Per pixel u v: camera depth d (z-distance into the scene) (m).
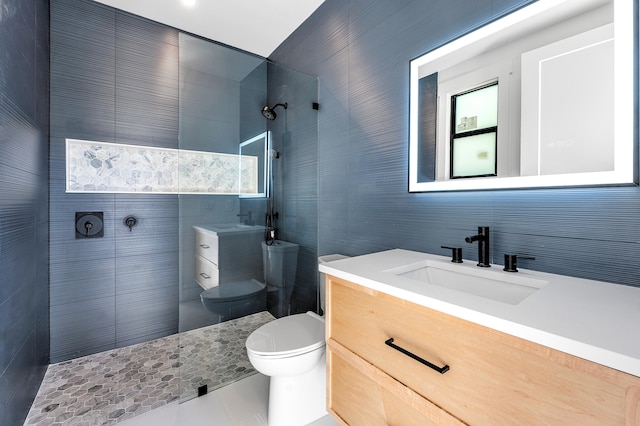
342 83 1.80
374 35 1.57
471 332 0.64
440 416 0.71
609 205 0.83
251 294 2.04
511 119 1.02
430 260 1.15
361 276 0.92
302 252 2.18
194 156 1.86
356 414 0.99
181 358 1.69
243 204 2.04
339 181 1.84
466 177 1.16
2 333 1.05
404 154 1.42
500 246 1.08
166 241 2.23
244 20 2.13
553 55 0.92
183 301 1.77
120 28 2.03
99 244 1.99
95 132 1.96
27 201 1.37
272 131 2.14
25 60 1.34
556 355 0.51
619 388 0.45
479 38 1.11
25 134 1.33
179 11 2.04
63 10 1.84
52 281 1.83
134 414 1.41
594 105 0.84
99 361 1.89
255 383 1.67
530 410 0.56
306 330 1.43
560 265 0.93
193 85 1.84
